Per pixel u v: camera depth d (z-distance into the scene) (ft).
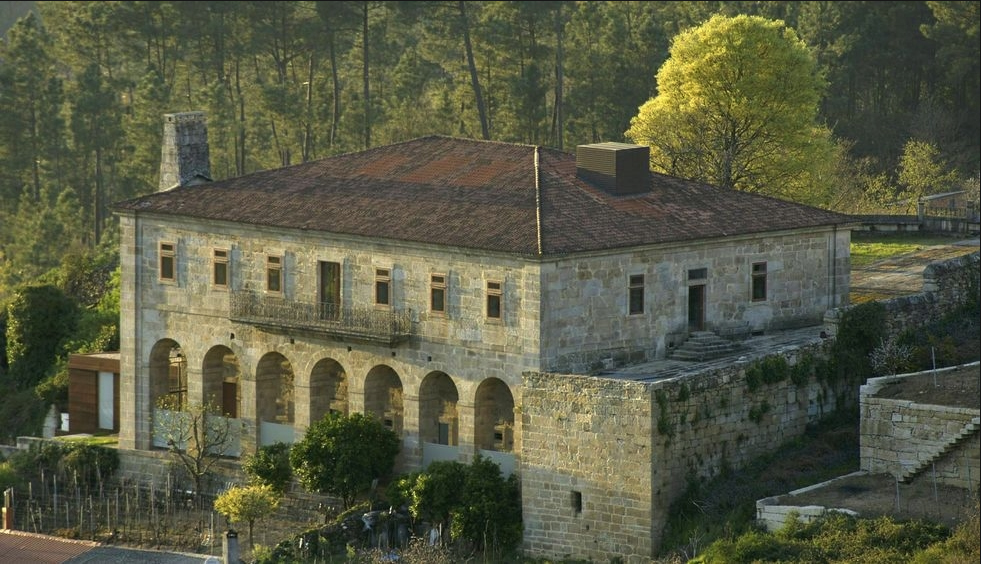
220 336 400.88
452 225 371.97
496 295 363.76
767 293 390.83
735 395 354.74
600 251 362.33
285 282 391.65
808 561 315.78
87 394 436.76
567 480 350.23
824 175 481.46
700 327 381.40
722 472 353.10
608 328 367.25
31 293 480.23
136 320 411.13
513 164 390.63
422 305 374.43
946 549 311.47
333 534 361.51
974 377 348.79
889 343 377.50
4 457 424.87
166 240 406.00
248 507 368.89
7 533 386.73
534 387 352.49
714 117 465.47
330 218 386.32
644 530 342.23
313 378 391.86
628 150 383.86
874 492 336.49
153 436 411.95
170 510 396.16
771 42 462.60
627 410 342.64
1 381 480.64
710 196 393.70
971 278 402.52
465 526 355.97
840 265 401.70
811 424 370.12
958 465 334.24
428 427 379.96
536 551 354.54
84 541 382.63
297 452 378.12
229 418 402.52
